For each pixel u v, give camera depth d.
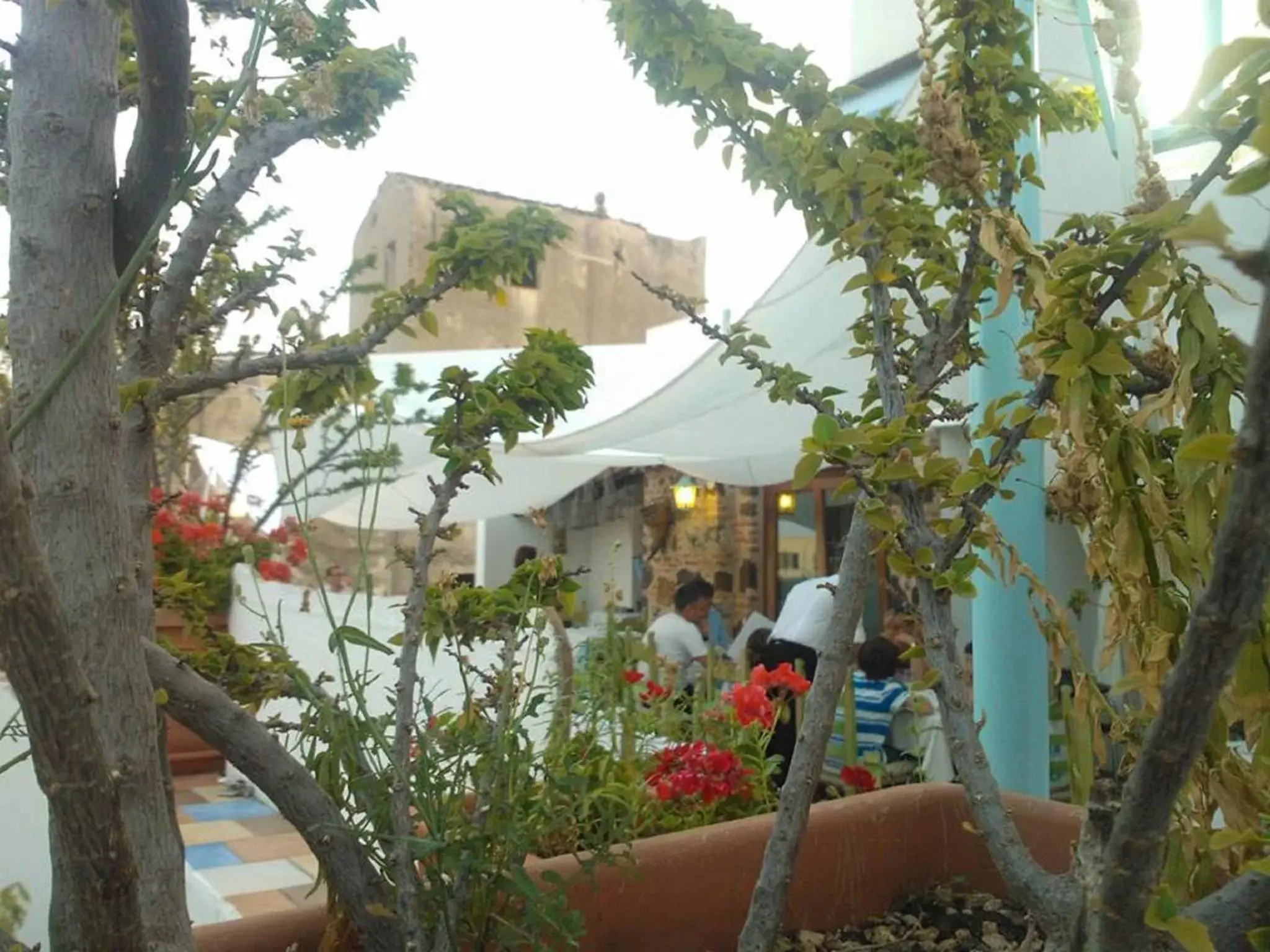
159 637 1.59
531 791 1.52
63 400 1.02
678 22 1.50
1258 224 2.33
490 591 1.63
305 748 2.16
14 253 1.05
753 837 2.00
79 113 1.05
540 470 8.95
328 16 1.86
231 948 1.52
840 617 1.47
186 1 1.02
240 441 4.01
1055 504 1.30
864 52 5.23
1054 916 0.93
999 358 2.58
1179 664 0.65
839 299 4.12
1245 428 0.58
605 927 1.81
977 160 1.31
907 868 2.21
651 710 2.94
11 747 2.46
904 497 1.18
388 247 13.91
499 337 13.94
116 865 0.78
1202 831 1.04
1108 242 1.01
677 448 7.23
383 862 1.37
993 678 2.57
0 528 0.69
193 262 1.54
